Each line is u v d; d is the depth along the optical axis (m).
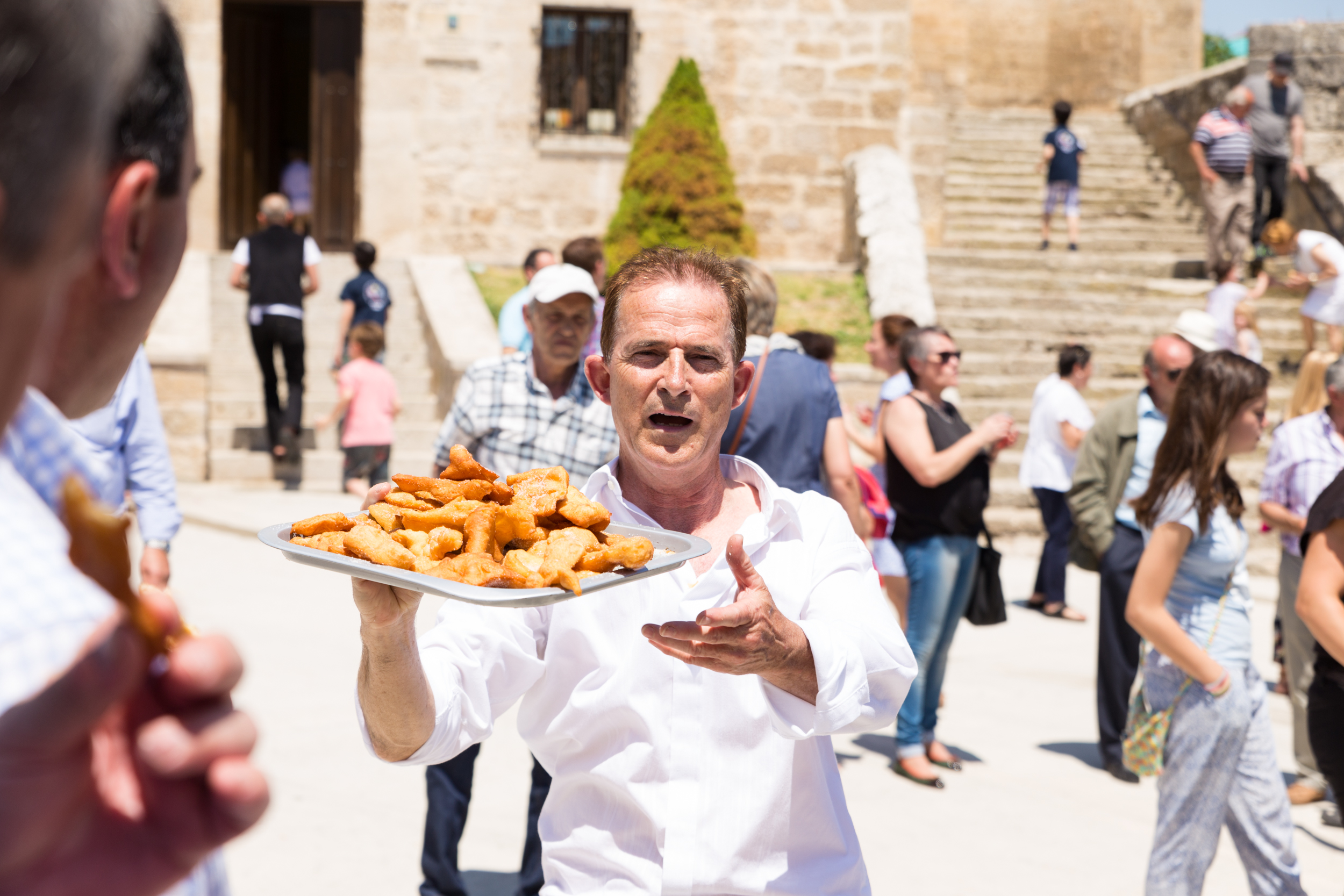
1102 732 5.24
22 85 0.47
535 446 3.80
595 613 1.84
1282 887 3.31
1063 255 14.55
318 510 9.99
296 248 10.99
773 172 15.85
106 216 0.58
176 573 8.01
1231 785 3.28
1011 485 11.09
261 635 6.57
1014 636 7.50
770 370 3.77
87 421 3.37
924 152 16.06
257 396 12.17
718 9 15.60
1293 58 13.91
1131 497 5.22
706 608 1.84
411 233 15.30
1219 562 3.31
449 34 15.15
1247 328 10.80
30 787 0.50
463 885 3.59
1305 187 13.32
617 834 1.80
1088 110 21.34
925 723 5.20
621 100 15.71
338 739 5.11
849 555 1.98
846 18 15.84
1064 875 4.15
